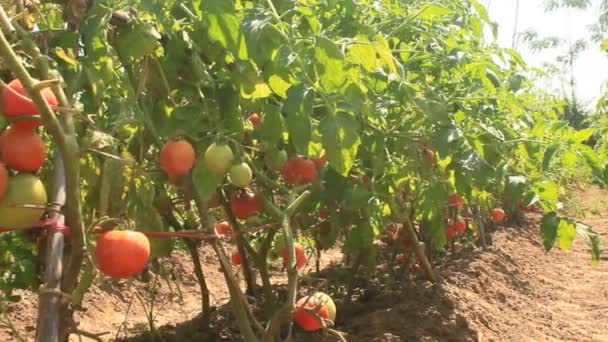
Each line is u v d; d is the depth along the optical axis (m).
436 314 4.07
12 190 1.28
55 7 2.10
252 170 2.51
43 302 1.33
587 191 17.95
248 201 2.57
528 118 3.40
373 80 2.63
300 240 4.57
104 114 1.92
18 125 1.30
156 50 1.99
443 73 3.33
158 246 2.24
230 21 1.66
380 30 2.96
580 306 5.97
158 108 2.12
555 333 4.90
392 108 3.12
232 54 1.81
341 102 2.13
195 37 2.06
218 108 2.13
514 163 3.55
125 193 1.82
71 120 1.28
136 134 2.17
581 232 2.94
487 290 5.47
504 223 9.95
